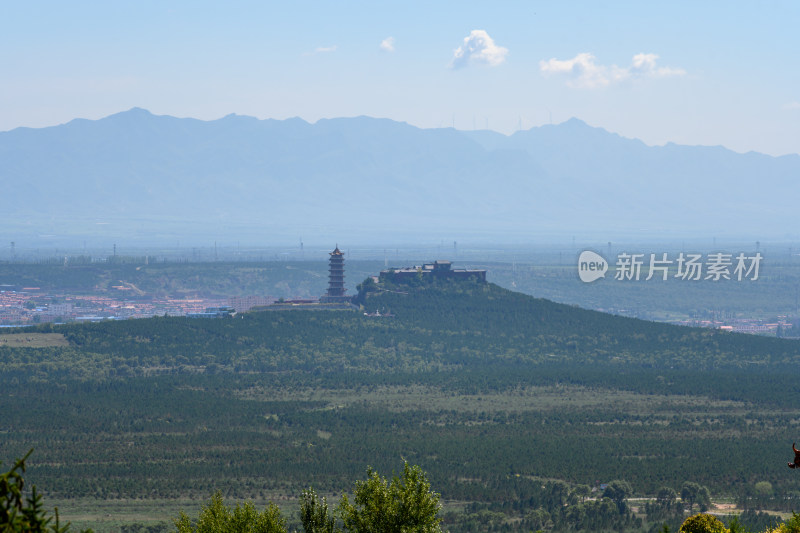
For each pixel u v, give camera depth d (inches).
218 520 5191.9
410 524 4990.2
